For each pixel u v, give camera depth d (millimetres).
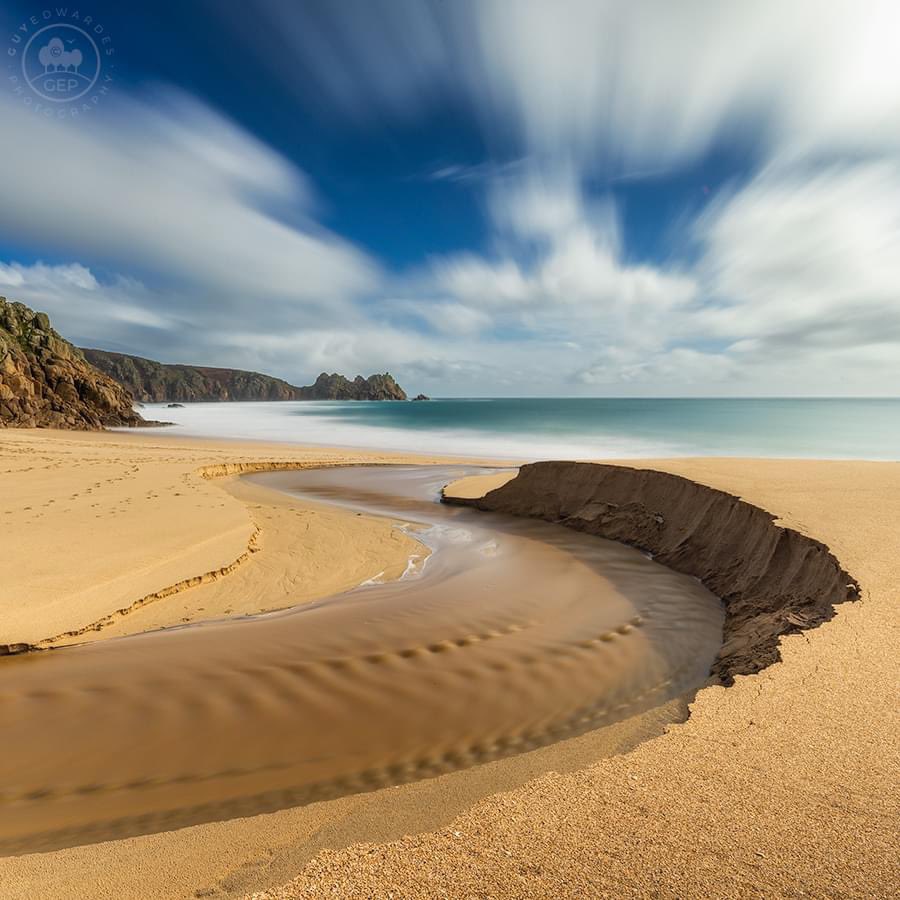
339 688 7203
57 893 3078
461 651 8391
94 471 21844
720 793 3252
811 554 9352
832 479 15250
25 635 8352
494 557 14359
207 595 11117
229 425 68250
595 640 8820
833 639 5797
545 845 2781
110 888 3102
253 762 5648
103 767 5566
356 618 9812
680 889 2443
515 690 7191
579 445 43875
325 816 4020
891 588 7316
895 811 3051
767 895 2410
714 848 2740
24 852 4371
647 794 3256
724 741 3920
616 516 16812
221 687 7188
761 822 2957
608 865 2613
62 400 58719
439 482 26781
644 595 11117
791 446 41094
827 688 4734
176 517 15180
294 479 27469
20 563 10922
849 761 3613
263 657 8102
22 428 50000
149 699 6867
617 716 6535
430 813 3881
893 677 4914
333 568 13297
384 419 81625
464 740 6051
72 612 9250
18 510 14672
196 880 3141
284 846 3521
